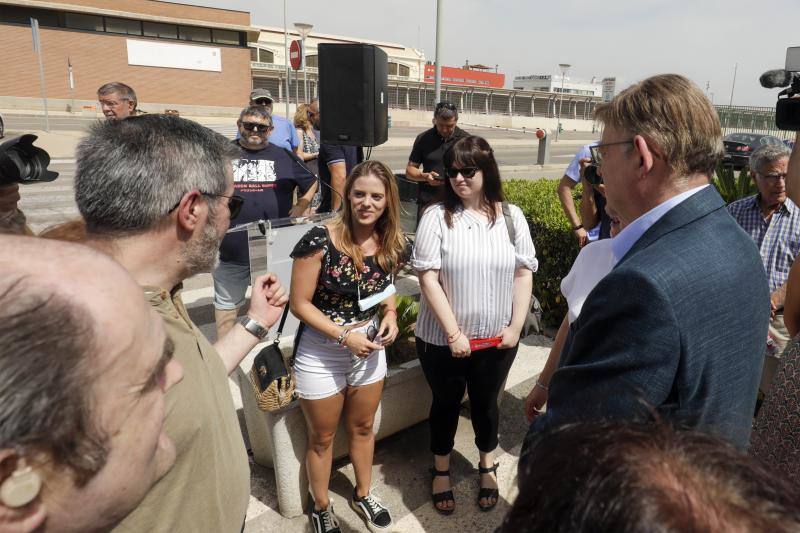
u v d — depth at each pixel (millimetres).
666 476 570
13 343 513
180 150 1184
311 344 2215
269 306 1729
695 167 1196
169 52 35750
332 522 2354
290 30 50688
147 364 673
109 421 614
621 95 1283
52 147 15750
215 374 1327
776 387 1566
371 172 2090
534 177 15555
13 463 533
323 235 2158
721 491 560
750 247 1199
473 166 2264
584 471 601
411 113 46625
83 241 1187
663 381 1068
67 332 554
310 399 2205
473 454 2969
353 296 2221
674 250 1124
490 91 54062
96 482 616
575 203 5277
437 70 8938
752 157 2900
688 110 1167
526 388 3604
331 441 2307
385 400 2775
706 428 773
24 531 566
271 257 3180
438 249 2338
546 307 4590
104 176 1118
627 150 1241
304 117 6555
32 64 32094
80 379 560
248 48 38500
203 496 1138
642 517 527
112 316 616
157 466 821
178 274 1253
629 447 610
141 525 1037
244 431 3123
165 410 1044
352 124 3668
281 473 2402
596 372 1132
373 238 2227
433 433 2553
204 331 4355
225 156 1295
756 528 527
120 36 34062
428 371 2496
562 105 60094
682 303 1057
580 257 1576
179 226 1202
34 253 611
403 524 2475
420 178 5086
